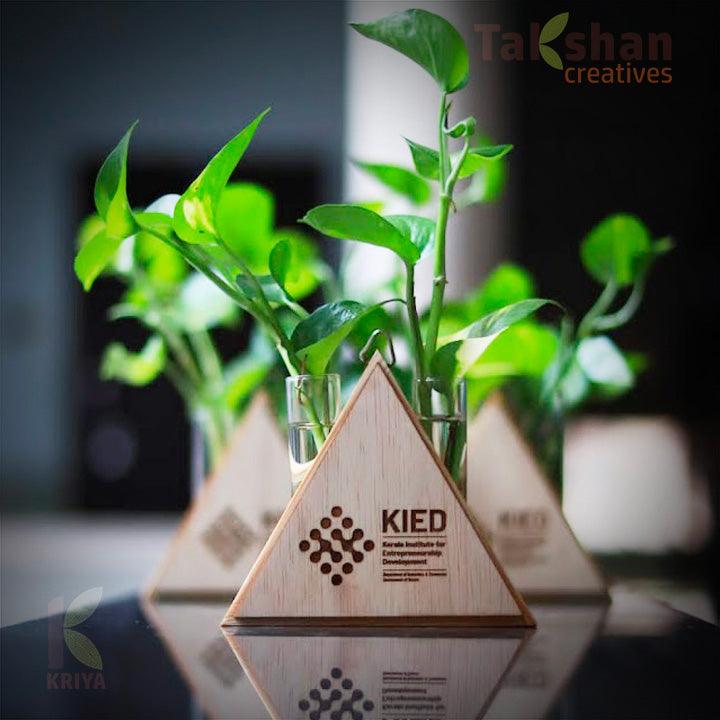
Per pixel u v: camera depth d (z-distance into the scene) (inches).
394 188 35.5
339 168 118.1
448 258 103.7
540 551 34.9
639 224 37.1
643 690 24.5
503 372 37.0
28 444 121.0
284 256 29.7
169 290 41.8
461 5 106.3
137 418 120.8
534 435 35.3
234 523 35.6
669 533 91.9
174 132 120.1
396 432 29.1
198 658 26.7
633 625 29.9
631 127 105.2
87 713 23.6
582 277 104.7
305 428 29.5
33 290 121.9
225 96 119.4
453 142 104.1
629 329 102.5
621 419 96.9
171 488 120.6
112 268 41.6
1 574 98.3
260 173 119.0
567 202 105.3
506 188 104.6
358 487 29.1
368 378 29.2
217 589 35.4
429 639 27.9
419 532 29.1
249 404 36.3
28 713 23.7
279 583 29.1
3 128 121.3
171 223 30.6
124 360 41.6
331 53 117.9
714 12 102.8
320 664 26.1
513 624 29.0
